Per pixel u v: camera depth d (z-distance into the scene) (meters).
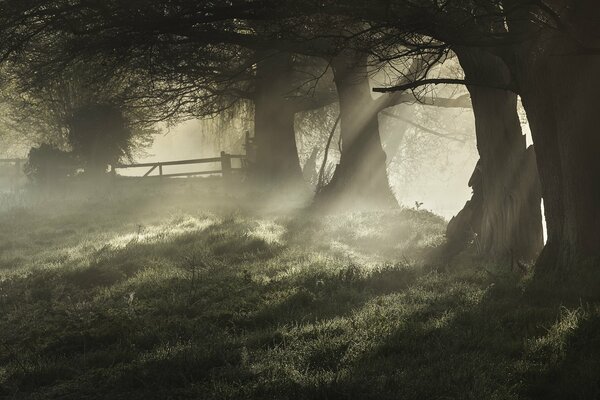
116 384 6.57
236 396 5.84
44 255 15.52
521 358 6.50
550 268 10.71
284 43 18.14
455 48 12.86
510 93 13.19
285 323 8.42
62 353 7.90
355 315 8.35
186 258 13.68
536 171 12.73
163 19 13.76
